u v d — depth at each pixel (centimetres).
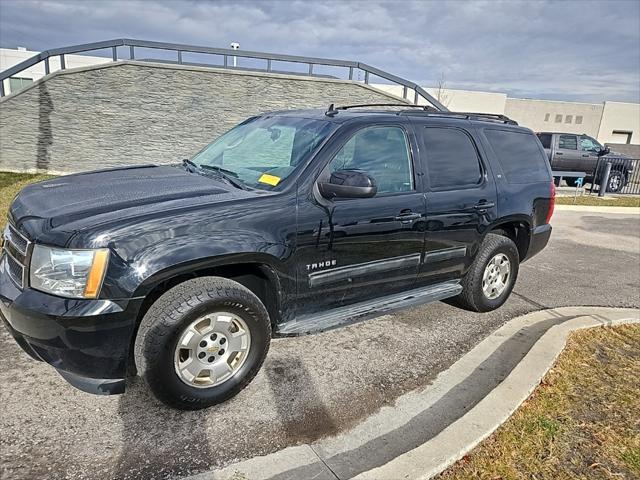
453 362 368
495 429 267
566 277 625
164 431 269
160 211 274
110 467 239
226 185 332
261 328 302
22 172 1180
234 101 1312
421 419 293
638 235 947
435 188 396
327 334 409
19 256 272
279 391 316
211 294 276
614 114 4122
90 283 248
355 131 351
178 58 1286
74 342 249
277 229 301
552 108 4028
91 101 1205
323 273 332
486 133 453
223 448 258
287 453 255
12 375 317
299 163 327
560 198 1445
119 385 265
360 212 341
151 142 1272
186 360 278
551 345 371
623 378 337
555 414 288
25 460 241
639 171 1694
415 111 419
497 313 477
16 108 1157
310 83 1361
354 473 241
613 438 269
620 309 487
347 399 311
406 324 439
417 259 389
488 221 435
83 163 1235
